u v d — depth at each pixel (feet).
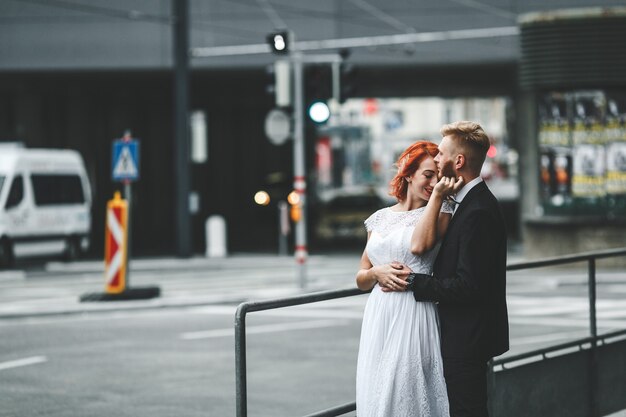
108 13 118.62
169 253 117.80
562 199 85.10
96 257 115.24
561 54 83.56
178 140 103.91
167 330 52.06
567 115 84.79
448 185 17.57
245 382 18.22
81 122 143.54
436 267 18.02
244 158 161.27
